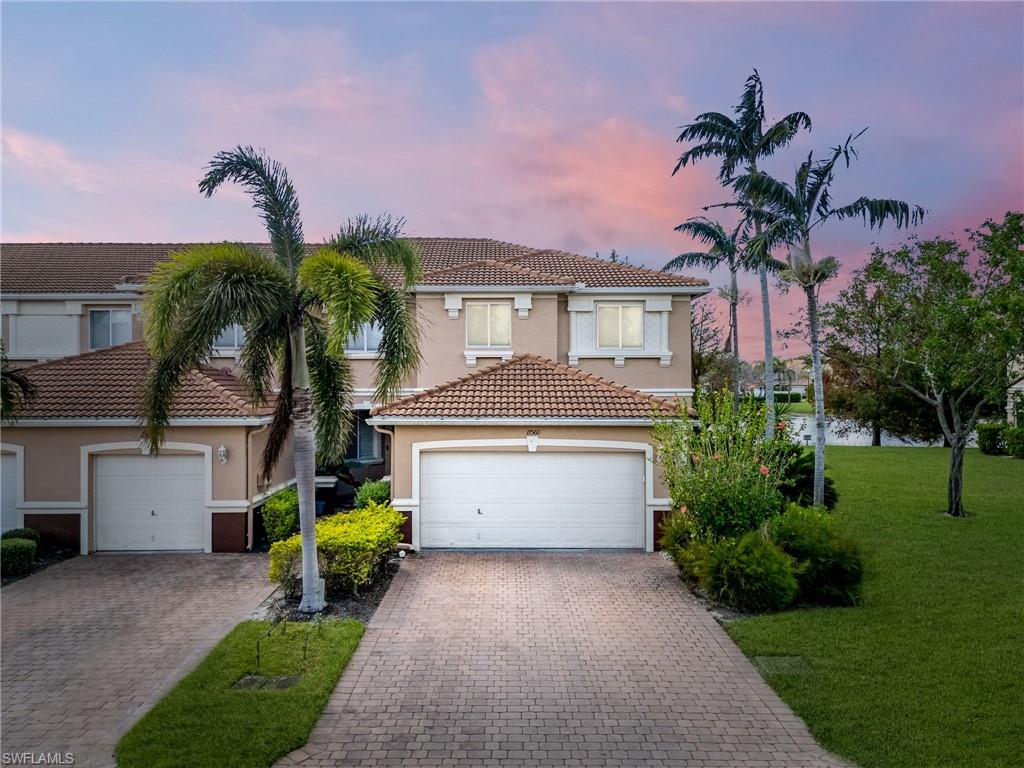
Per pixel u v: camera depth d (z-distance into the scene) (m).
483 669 8.50
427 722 7.13
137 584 12.35
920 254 17.59
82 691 7.90
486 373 16.67
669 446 13.29
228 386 16.89
